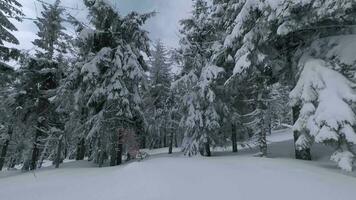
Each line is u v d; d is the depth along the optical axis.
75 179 12.06
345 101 11.26
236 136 24.50
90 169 15.41
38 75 24.70
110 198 8.32
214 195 7.95
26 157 27.05
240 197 7.75
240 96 21.34
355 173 10.70
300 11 12.50
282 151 18.67
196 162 12.91
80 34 19.31
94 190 9.44
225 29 19.89
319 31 14.16
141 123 21.23
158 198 7.77
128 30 20.86
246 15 14.62
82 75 19.47
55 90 23.66
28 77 24.53
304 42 14.86
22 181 13.41
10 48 19.00
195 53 23.05
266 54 15.35
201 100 21.53
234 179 9.34
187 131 22.59
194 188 8.53
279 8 12.41
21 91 24.27
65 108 21.05
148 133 22.28
